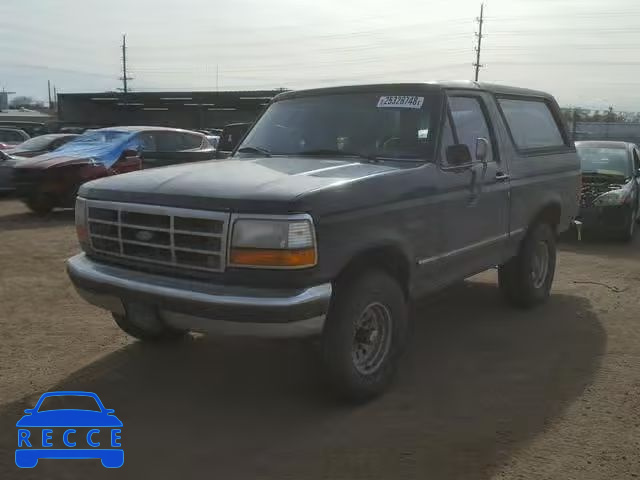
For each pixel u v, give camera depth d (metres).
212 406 4.10
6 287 6.91
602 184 10.37
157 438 3.68
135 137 13.48
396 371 4.33
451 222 4.70
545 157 6.18
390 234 4.04
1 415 3.95
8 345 5.14
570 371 4.73
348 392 3.96
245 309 3.45
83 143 13.59
